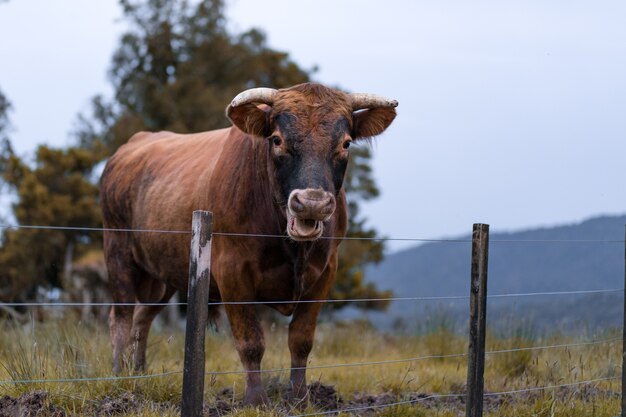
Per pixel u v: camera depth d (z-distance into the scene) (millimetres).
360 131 8133
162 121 36250
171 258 9594
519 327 12000
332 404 8250
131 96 36562
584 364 9922
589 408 8141
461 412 8281
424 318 15266
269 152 7621
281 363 10625
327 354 13531
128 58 37281
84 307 24953
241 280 8117
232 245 8172
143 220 10172
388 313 29562
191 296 5930
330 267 8461
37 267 32094
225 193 8250
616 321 16625
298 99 7480
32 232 31906
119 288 10734
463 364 11734
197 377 5910
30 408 7203
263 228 7930
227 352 12375
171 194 9609
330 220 8102
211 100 35250
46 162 33875
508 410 8062
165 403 7770
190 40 36844
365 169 33625
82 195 33812
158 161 10562
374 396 8852
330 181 7129
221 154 8672
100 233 33344
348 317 27672
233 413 7477
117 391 7863
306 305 8414
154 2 37062
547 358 10445
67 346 9352
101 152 35406
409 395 8836
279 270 8109
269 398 8234
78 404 7488
